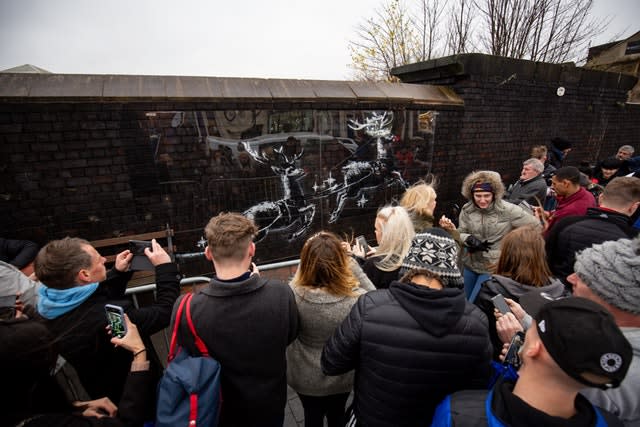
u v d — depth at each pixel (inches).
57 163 110.3
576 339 27.0
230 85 132.0
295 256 158.2
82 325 51.9
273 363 54.7
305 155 149.3
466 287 127.0
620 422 32.3
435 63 180.4
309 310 62.7
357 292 66.5
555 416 29.4
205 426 46.7
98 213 118.9
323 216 160.7
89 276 55.1
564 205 118.0
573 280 48.6
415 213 110.2
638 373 38.9
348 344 50.0
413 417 48.8
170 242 129.0
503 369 49.4
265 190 144.7
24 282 66.4
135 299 109.2
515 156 205.9
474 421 34.3
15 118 102.9
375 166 165.6
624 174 187.9
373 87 160.7
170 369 48.6
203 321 50.3
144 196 124.3
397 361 46.4
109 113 113.7
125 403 46.0
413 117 167.6
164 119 121.4
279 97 136.6
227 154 134.3
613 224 83.2
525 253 66.7
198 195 132.6
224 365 51.7
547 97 207.2
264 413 55.5
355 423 55.4
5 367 33.3
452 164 185.3
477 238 120.0
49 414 36.8
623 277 40.6
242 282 52.5
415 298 46.3
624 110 262.8
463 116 179.6
